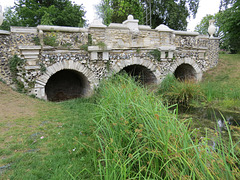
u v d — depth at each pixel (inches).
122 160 92.4
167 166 79.0
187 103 297.7
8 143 133.7
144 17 794.2
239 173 77.7
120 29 347.9
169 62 411.8
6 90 255.1
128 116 121.6
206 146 86.6
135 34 363.9
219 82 405.4
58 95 446.3
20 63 273.7
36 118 192.9
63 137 147.6
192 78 462.6
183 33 421.1
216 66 493.0
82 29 315.6
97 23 331.3
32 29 281.1
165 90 342.0
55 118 197.5
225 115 239.3
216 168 76.9
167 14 772.0
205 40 467.5
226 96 304.5
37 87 287.6
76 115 210.1
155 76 398.0
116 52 350.6
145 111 108.0
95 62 331.9
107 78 307.9
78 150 123.7
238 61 496.1
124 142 110.5
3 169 103.0
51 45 292.0
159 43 392.8
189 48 437.7
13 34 271.1
